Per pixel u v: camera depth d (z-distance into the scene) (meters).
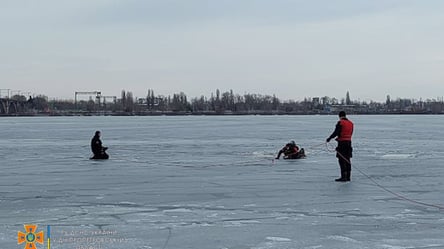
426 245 10.08
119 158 29.92
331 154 32.12
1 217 12.58
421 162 26.92
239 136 57.97
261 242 10.27
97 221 12.13
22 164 26.17
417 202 14.62
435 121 137.62
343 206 14.00
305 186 17.78
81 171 22.75
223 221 12.14
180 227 11.52
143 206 14.05
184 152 34.72
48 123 123.06
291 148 29.06
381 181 19.08
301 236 10.74
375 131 73.31
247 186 17.84
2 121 146.38
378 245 10.08
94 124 112.62
